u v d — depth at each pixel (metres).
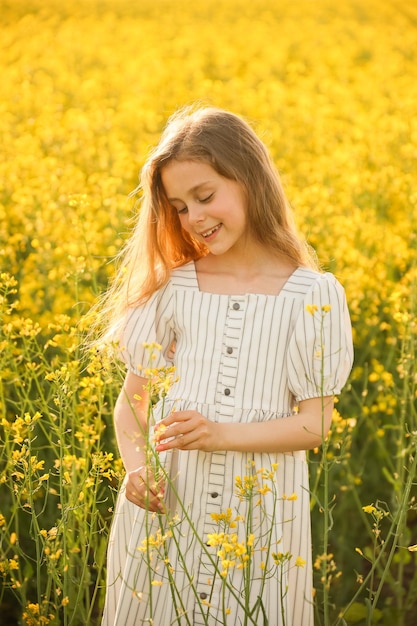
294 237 2.68
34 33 19.47
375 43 17.72
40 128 9.50
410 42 17.73
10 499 3.85
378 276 5.29
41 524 3.78
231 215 2.51
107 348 2.84
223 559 2.24
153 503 2.41
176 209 2.67
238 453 2.49
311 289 2.52
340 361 2.50
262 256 2.64
